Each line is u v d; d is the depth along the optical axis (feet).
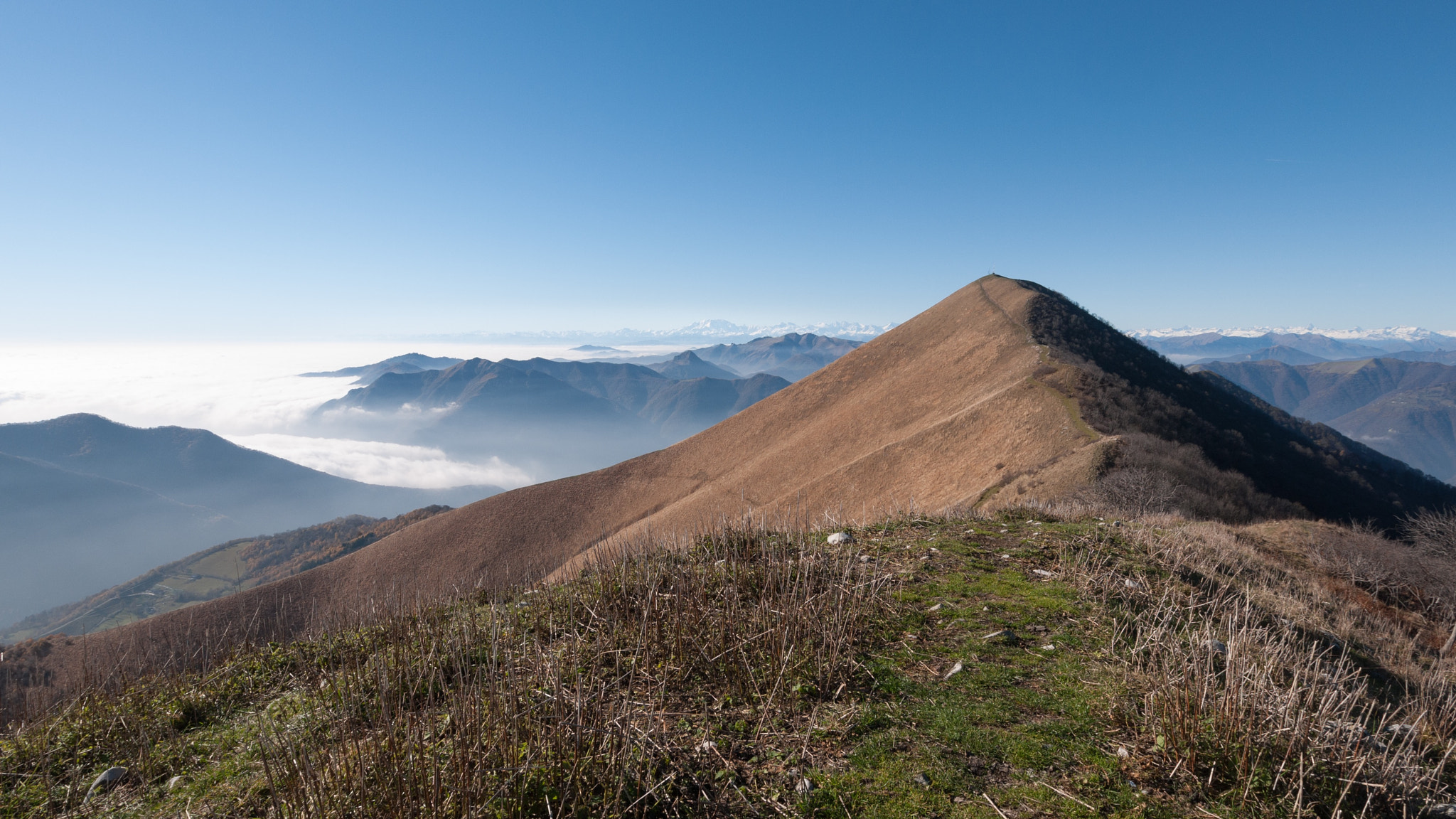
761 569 24.16
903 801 12.07
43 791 16.53
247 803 13.83
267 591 165.48
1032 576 24.89
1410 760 13.51
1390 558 45.93
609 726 13.17
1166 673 15.34
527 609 23.41
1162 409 171.22
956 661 17.65
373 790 12.17
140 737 18.86
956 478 163.63
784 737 14.23
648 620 19.81
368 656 21.08
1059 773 12.92
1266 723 13.56
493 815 11.68
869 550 28.19
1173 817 11.69
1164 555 28.66
